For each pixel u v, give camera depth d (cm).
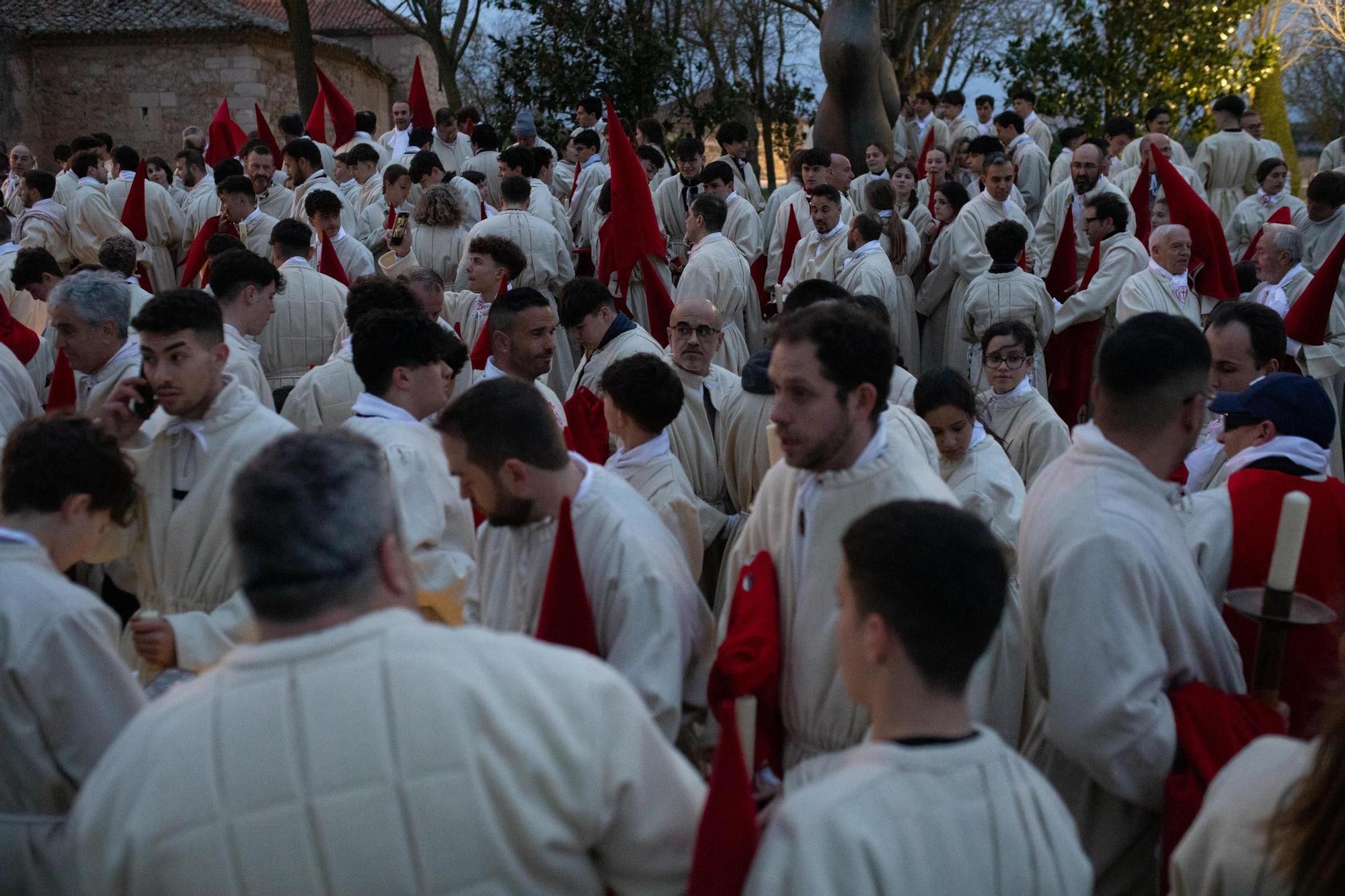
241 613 296
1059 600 234
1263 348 399
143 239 955
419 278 543
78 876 153
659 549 260
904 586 163
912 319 859
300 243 602
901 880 150
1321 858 146
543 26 1584
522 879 154
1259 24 1858
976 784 159
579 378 496
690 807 172
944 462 390
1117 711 224
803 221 940
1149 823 249
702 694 273
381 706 153
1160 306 640
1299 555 249
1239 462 292
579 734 160
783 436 240
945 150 1455
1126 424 249
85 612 219
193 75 2561
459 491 330
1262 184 1017
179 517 315
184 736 152
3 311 534
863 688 172
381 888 148
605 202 864
